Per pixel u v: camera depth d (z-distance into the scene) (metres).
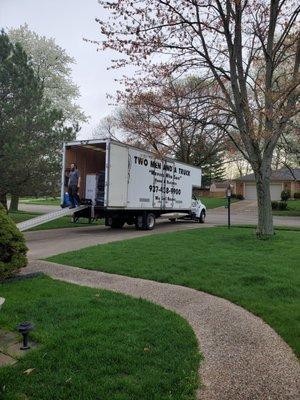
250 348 4.48
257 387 3.60
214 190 61.94
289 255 10.12
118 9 12.07
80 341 4.31
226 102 14.09
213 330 5.05
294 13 13.42
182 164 21.31
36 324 4.87
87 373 3.63
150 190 18.05
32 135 18.25
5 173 17.11
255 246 11.60
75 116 34.34
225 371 3.89
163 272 8.14
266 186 13.48
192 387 3.48
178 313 5.71
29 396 3.25
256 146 13.20
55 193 19.30
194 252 10.43
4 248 7.11
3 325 4.88
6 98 18.50
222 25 13.66
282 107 12.64
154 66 13.77
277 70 18.31
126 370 3.72
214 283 7.35
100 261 9.20
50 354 4.01
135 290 6.96
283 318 5.40
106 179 15.08
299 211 37.22
